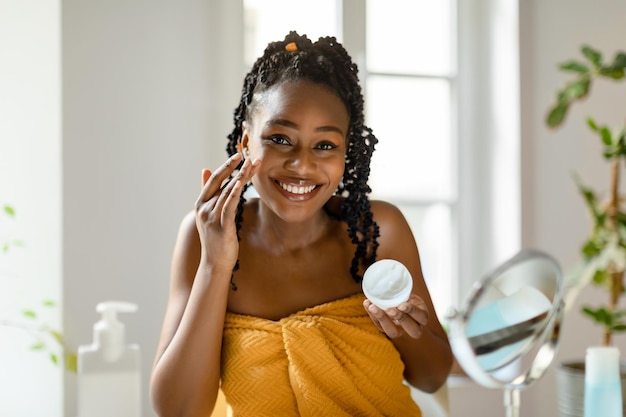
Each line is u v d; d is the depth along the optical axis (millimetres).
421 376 1119
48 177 1425
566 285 1627
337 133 976
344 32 1706
